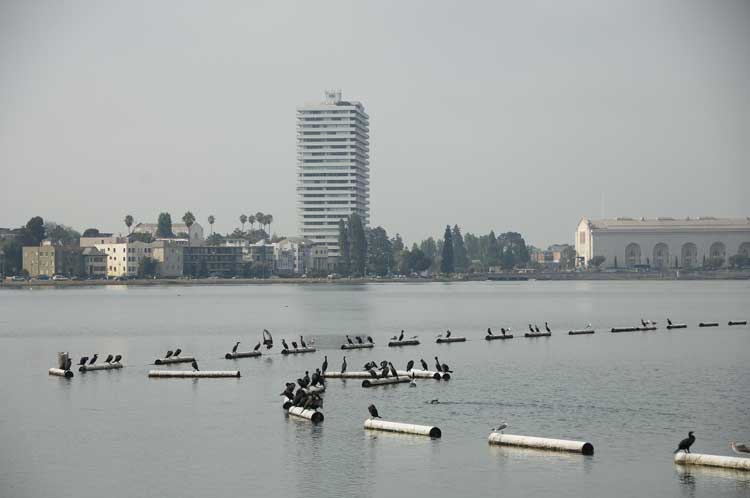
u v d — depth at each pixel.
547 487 67.94
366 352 148.62
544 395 102.44
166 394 104.62
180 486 69.25
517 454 76.31
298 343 163.50
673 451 76.88
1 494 67.88
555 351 148.75
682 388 107.75
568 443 76.69
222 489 68.44
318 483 69.44
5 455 77.56
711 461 72.06
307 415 89.31
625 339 171.38
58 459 76.31
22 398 102.75
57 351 157.38
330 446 79.12
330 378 114.50
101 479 71.06
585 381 113.38
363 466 73.31
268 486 68.94
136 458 76.38
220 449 78.75
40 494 67.88
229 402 99.25
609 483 68.69
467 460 74.56
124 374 122.00
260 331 198.12
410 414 91.62
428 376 114.44
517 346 158.12
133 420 90.25
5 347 165.62
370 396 101.31
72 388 109.69
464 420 88.69
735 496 65.81
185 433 84.56
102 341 176.25
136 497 67.06
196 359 139.62
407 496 66.44
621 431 84.06
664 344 160.75
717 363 131.75
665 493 66.56
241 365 130.88
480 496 66.25
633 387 108.50
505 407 95.06
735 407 95.56
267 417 91.06
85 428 87.00
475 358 138.62
